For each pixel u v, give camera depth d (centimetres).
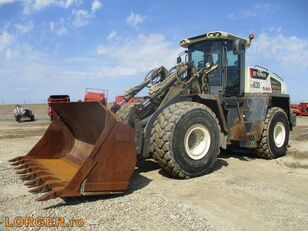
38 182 456
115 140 436
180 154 538
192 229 359
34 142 1034
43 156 589
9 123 2017
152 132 543
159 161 541
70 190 411
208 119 575
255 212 416
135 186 510
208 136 578
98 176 428
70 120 575
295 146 955
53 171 500
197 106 566
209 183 535
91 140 557
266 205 441
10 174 575
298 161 741
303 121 2088
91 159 424
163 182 537
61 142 602
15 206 420
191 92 654
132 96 607
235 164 696
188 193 483
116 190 443
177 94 610
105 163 431
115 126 437
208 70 698
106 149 431
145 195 465
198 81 673
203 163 568
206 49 739
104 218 383
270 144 758
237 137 699
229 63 750
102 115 468
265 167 679
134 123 532
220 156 788
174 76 618
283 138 798
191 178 561
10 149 873
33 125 1836
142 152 542
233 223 381
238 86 778
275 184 543
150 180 548
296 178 590
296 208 433
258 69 834
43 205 422
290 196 482
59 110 580
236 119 704
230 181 551
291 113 888
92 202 432
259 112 758
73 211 402
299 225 379
